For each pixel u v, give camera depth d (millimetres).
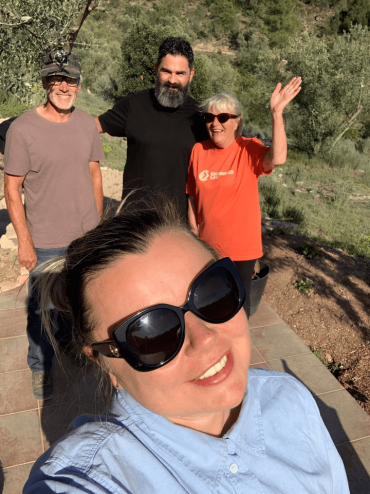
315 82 18500
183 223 760
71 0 4965
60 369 2809
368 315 4816
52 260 842
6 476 2256
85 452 671
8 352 3197
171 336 639
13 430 2521
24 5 4676
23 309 3729
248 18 64000
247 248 2908
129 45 25422
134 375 670
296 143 19641
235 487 723
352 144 20812
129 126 2996
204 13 63781
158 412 691
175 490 665
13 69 4723
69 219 2643
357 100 18266
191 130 3029
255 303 3904
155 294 650
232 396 689
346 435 2725
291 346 3576
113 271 655
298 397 899
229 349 694
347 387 3725
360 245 9125
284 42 57688
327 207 13250
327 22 66625
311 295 5059
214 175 2908
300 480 796
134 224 697
